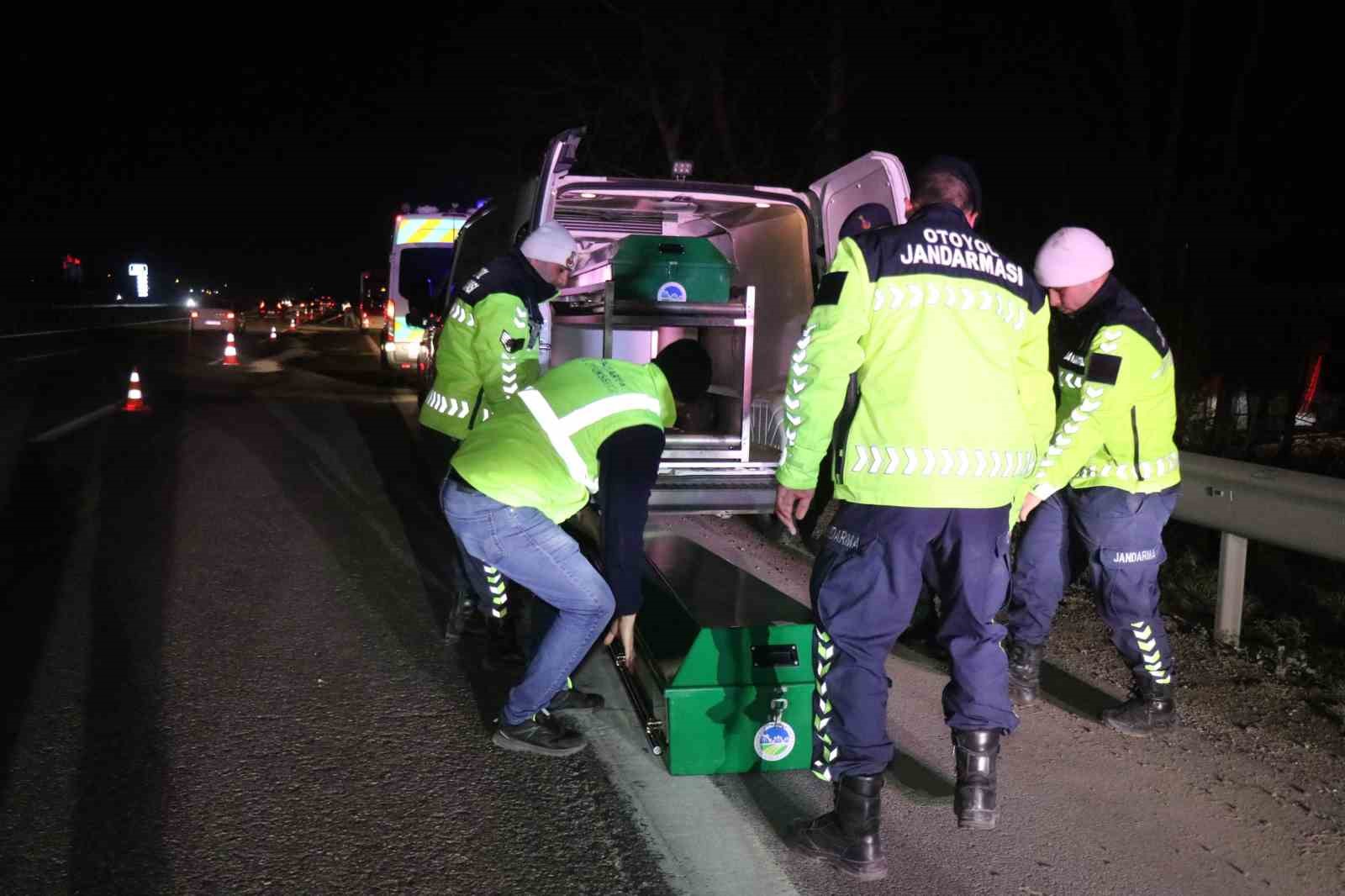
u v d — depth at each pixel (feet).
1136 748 12.80
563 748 12.41
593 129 57.98
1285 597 19.43
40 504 23.81
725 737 11.90
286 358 75.97
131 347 84.74
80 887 9.47
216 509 23.79
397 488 26.76
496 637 14.76
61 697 13.47
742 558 20.75
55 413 39.24
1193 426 28.43
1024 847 10.58
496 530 11.58
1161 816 11.21
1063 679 14.96
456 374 15.44
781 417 19.93
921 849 10.55
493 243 24.54
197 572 18.98
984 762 10.00
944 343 9.35
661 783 11.83
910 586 9.70
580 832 10.71
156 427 35.81
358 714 13.33
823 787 11.84
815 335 9.46
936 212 9.88
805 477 9.73
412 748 12.44
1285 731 13.24
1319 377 35.06
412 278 52.75
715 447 18.24
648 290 18.42
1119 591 12.91
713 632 11.90
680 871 10.06
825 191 19.21
